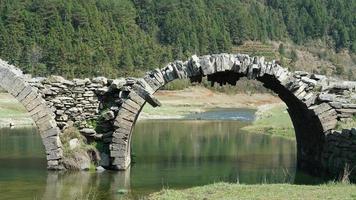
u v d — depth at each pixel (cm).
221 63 2902
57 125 3045
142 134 5416
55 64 12556
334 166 2648
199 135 5306
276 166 3228
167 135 5306
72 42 14200
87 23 15462
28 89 2894
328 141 2758
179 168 3122
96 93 3069
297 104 3128
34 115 2912
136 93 2928
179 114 9231
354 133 2433
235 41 19812
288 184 2303
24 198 2259
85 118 3067
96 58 13388
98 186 2539
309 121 3034
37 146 4100
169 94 13125
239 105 13138
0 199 2233
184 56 16600
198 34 18512
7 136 4891
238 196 2000
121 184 2589
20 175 2805
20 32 14075
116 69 13788
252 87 14488
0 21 13900
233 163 3350
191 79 3164
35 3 15262
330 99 2811
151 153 3812
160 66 15200
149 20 19812
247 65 2906
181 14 19575
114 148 2961
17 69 3077
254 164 3306
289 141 4656
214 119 8125
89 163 2977
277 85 3123
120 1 19725
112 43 14850
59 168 2950
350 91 2883
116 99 3045
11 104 8019
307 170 3073
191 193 2141
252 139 4850
